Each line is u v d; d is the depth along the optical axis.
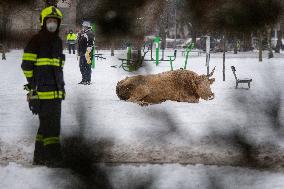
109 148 8.85
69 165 7.05
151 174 7.57
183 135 10.21
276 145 7.46
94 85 26.03
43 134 9.04
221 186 6.86
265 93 7.04
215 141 8.52
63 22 9.06
